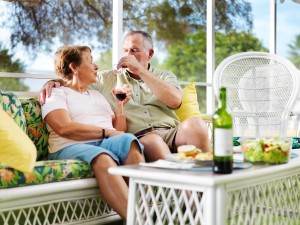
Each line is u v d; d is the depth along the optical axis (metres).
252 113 3.44
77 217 2.16
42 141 2.40
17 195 1.77
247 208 1.60
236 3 10.12
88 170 2.06
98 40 7.93
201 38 12.09
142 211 1.64
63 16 6.57
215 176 1.41
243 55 3.54
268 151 1.77
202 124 2.49
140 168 1.61
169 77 2.80
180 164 1.61
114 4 3.32
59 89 2.37
